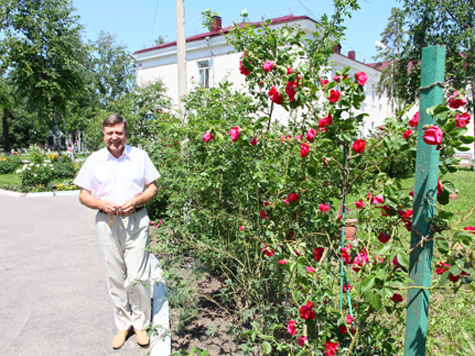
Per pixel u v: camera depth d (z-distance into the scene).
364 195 2.04
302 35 2.67
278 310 2.48
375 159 2.16
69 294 3.79
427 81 1.58
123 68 29.59
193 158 3.65
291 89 2.02
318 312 1.96
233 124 2.97
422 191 1.62
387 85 22.86
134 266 2.67
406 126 1.82
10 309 3.44
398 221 1.94
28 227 6.92
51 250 5.41
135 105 7.96
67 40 16.70
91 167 2.64
